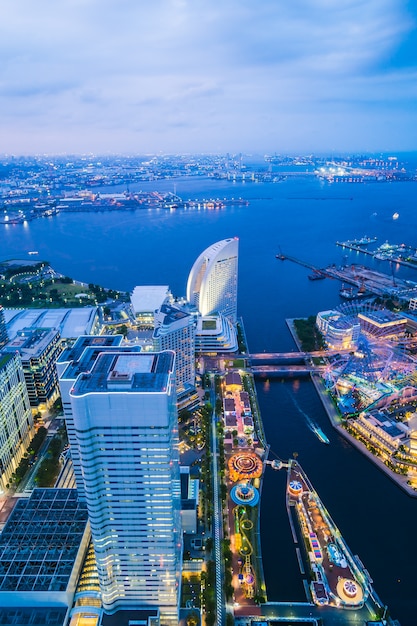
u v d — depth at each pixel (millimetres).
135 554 188500
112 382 164000
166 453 167125
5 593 198000
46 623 196125
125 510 178750
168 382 167500
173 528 184250
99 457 169375
